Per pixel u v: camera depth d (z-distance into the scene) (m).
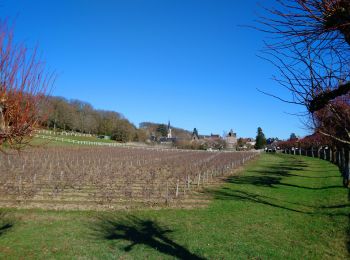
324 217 15.58
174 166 41.47
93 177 27.53
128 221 14.85
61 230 13.24
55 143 73.94
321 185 26.56
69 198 19.88
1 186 23.42
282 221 15.02
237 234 12.91
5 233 12.77
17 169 32.12
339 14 4.47
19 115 7.11
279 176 34.47
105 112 130.75
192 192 23.17
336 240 12.12
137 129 138.50
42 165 35.69
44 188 23.11
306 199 20.66
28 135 7.34
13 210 16.62
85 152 61.31
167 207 17.95
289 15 4.91
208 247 11.31
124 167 36.69
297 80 5.36
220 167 40.06
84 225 14.05
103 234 12.76
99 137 120.69
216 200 20.25
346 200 18.69
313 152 68.38
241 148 140.88
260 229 13.66
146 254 10.59
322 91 5.27
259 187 26.06
